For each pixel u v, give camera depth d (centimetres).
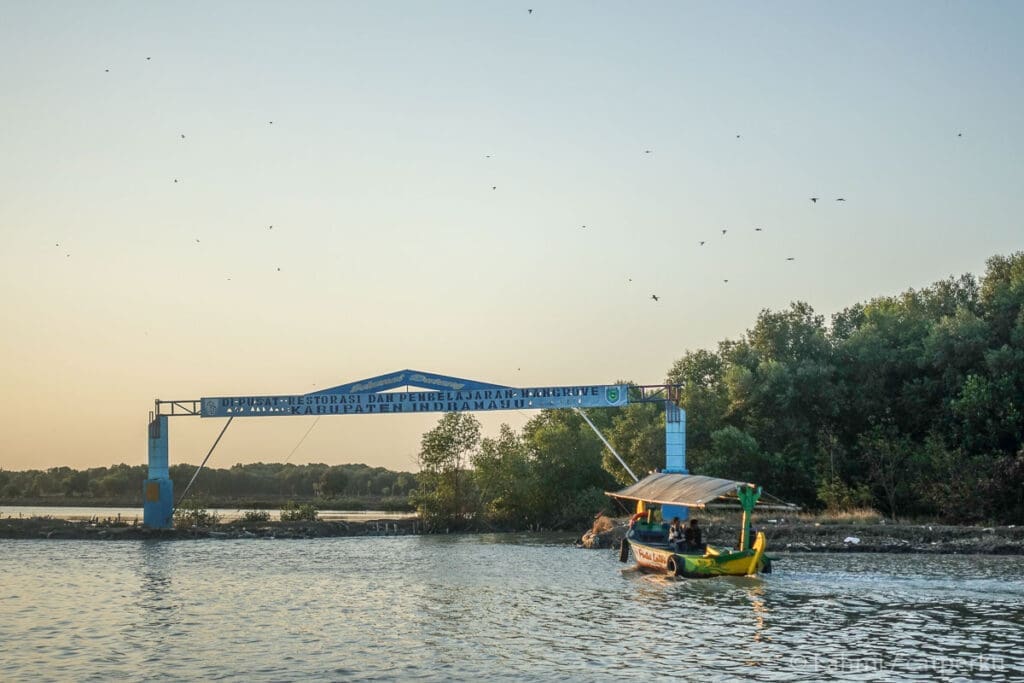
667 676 2259
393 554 5438
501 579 4144
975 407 6750
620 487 8169
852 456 7300
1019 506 6134
